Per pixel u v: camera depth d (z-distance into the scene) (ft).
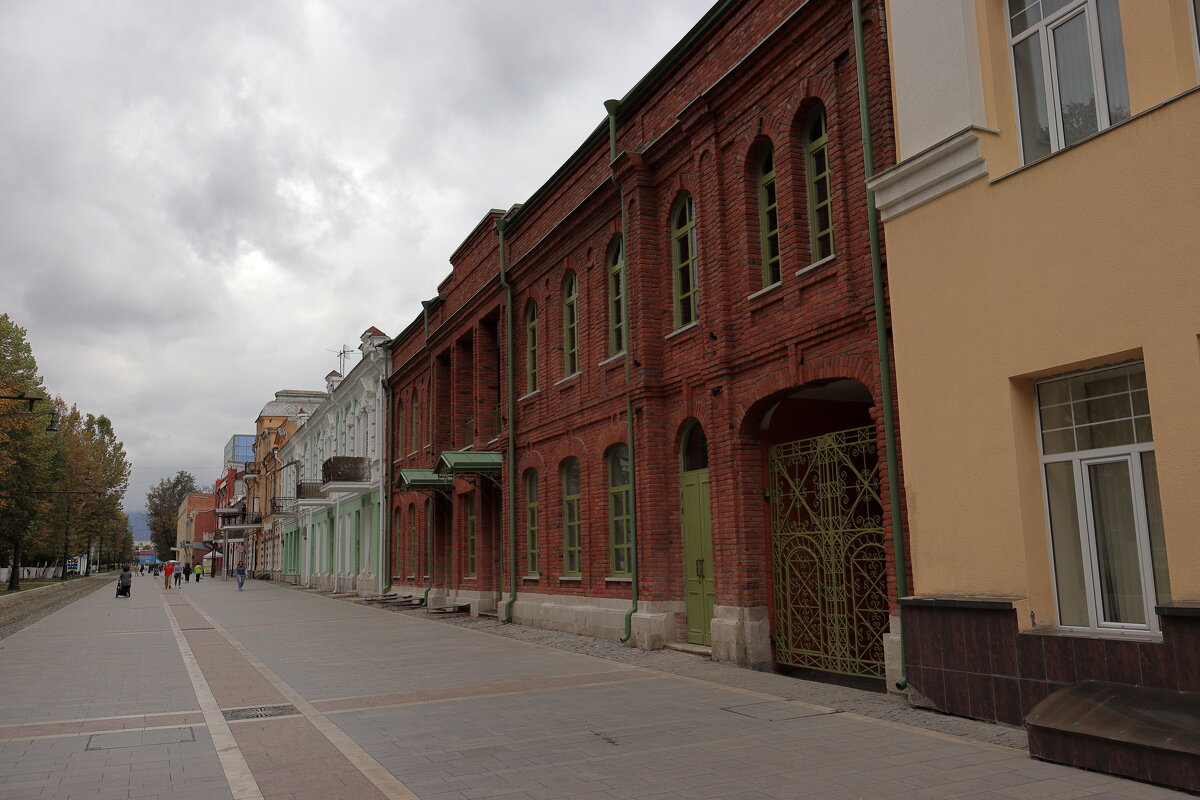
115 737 27.43
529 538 64.54
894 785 19.98
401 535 102.53
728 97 41.86
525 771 22.16
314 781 21.54
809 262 37.29
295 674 41.65
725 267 42.27
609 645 48.49
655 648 45.52
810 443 37.91
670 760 22.94
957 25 28.40
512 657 45.91
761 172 41.37
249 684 38.70
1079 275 24.02
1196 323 21.08
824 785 20.18
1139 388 23.70
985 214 26.99
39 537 199.41
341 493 134.21
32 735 27.99
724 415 41.63
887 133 31.96
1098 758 20.26
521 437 65.46
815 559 37.32
